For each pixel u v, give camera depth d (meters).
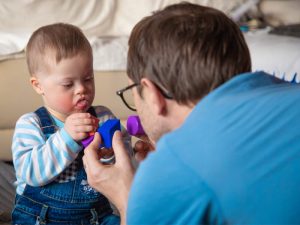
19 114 1.86
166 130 0.78
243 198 0.58
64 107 1.17
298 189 0.60
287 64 1.88
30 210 1.16
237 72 0.73
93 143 0.99
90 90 1.19
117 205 0.88
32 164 1.11
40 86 1.19
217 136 0.61
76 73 1.14
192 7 0.78
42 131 1.17
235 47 0.73
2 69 1.79
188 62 0.71
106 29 2.29
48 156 1.10
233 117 0.63
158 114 0.76
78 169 1.17
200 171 0.59
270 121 0.62
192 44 0.71
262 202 0.59
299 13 2.61
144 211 0.64
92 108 1.26
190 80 0.71
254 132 0.61
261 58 1.92
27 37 1.88
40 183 1.12
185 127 0.65
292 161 0.60
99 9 2.26
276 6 2.60
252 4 2.51
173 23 0.73
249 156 0.60
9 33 1.94
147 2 2.29
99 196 1.19
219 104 0.64
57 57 1.13
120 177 0.88
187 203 0.60
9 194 1.49
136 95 0.80
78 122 1.09
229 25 0.75
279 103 0.64
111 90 1.93
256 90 0.67
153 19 0.76
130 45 0.78
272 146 0.61
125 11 2.32
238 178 0.59
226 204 0.58
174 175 0.61
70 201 1.17
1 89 1.80
